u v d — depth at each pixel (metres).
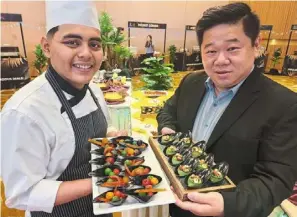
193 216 0.91
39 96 0.81
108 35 3.06
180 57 6.48
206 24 0.77
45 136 0.79
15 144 0.73
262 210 0.65
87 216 0.99
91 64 0.81
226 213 0.64
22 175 0.74
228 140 0.82
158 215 1.32
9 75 4.30
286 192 0.68
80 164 0.93
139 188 0.74
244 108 0.81
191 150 0.89
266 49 7.18
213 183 0.75
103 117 1.11
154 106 2.20
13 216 1.76
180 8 7.47
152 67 3.00
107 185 0.76
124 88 2.40
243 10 0.74
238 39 0.74
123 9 6.82
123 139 1.06
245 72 0.81
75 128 0.90
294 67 6.23
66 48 0.77
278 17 7.34
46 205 0.75
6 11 5.52
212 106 0.96
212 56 0.80
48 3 0.79
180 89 1.21
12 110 0.74
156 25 6.54
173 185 0.78
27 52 5.89
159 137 1.08
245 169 0.80
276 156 0.71
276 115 0.74
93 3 0.82
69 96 0.90
